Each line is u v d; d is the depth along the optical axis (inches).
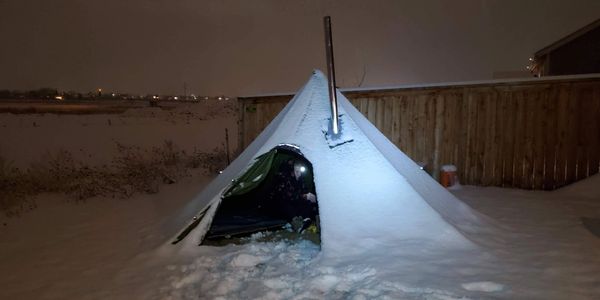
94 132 806.5
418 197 180.4
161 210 276.7
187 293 142.1
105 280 158.9
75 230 236.1
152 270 165.6
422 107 322.7
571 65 631.2
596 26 593.3
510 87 292.4
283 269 156.4
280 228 215.5
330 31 199.5
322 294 133.0
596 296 124.5
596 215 217.5
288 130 202.2
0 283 162.4
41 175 375.2
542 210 230.4
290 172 230.7
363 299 125.4
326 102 214.7
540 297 124.0
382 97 335.9
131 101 2364.7
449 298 123.3
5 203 299.0
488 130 301.3
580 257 156.0
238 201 241.0
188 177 403.5
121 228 235.9
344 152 194.2
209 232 204.1
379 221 172.6
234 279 148.4
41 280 163.3
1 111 1232.8
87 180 374.6
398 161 213.5
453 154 314.5
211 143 677.9
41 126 877.2
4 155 534.3
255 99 393.4
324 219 172.7
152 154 551.2
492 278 136.7
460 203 213.2
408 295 126.7
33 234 231.5
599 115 270.1
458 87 308.5
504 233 187.6
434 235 167.9
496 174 300.5
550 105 281.4
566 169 280.5
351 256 158.6
